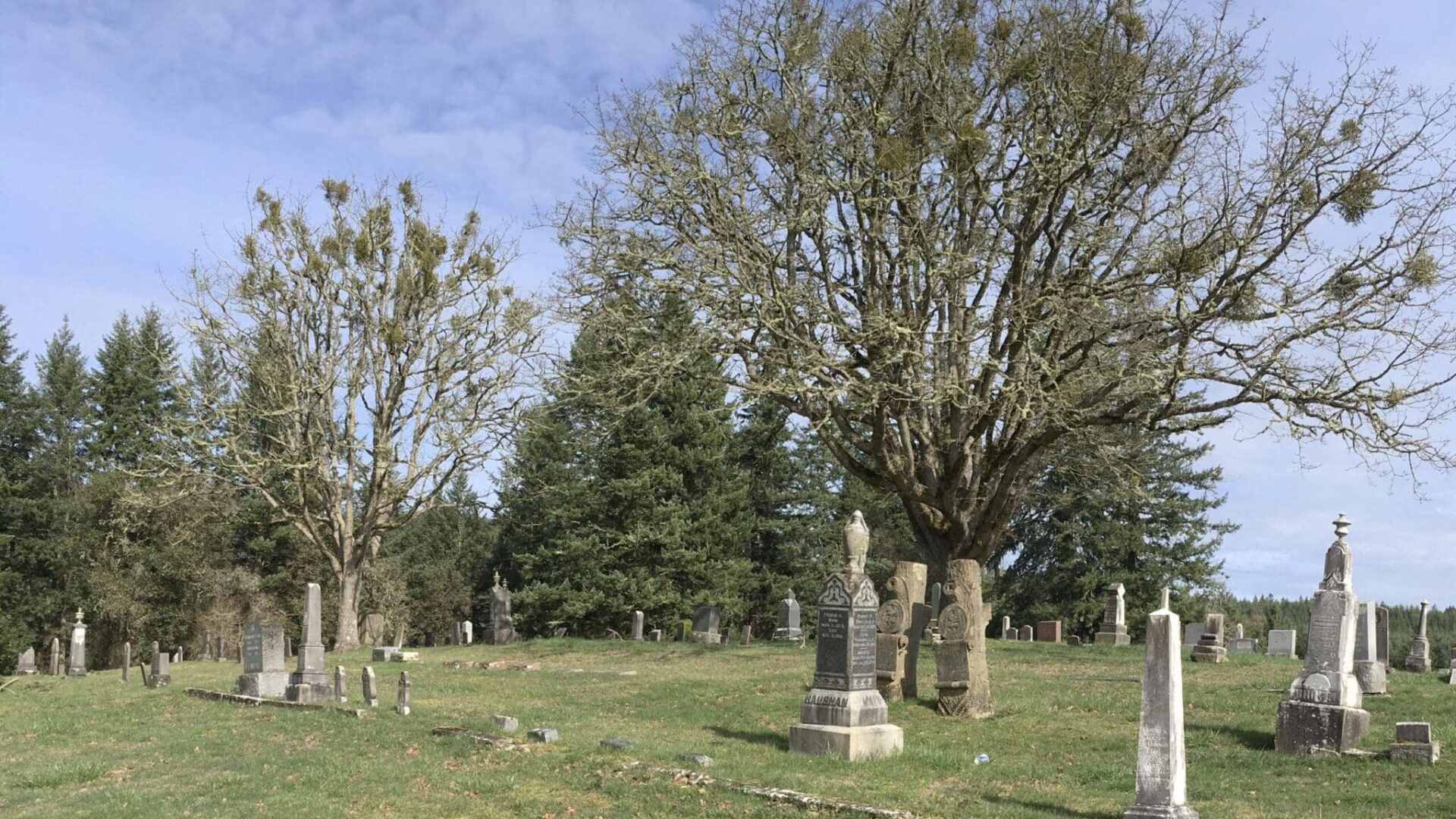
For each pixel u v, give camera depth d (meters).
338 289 44.94
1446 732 17.81
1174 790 11.55
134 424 68.12
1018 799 14.41
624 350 25.88
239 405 44.22
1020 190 23.50
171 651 61.41
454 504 48.66
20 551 63.84
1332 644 16.98
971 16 24.20
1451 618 78.25
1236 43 22.89
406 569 71.00
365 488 56.41
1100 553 58.34
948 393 22.08
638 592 56.09
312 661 25.02
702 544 58.62
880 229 23.36
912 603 24.44
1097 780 15.76
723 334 23.39
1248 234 20.91
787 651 37.66
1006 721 21.02
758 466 65.62
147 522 60.31
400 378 45.19
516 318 44.78
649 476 56.91
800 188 23.81
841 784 15.14
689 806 14.40
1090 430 24.61
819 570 64.06
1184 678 26.45
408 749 18.70
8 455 66.62
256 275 43.81
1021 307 22.11
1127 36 22.80
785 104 24.05
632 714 23.56
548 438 59.09
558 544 57.97
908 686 24.16
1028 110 23.28
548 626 59.81
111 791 17.06
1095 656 32.91
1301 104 21.53
